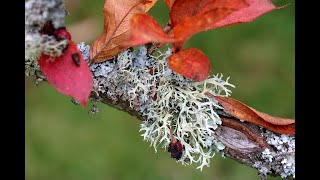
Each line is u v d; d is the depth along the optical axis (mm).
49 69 247
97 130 642
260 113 277
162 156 624
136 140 633
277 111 641
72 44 248
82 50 283
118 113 639
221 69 650
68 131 642
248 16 259
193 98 295
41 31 249
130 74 287
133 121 640
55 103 651
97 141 638
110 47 272
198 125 299
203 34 655
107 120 640
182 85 297
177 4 246
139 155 630
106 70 284
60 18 248
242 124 291
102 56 275
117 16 268
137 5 266
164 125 296
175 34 232
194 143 302
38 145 639
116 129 638
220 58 653
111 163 629
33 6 245
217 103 294
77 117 645
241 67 655
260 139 288
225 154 294
